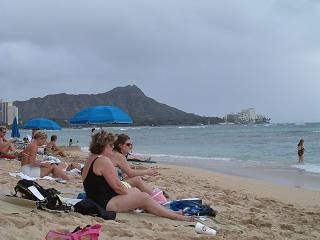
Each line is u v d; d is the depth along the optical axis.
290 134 66.06
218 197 9.75
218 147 39.38
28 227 4.53
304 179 15.82
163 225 5.82
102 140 6.20
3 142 16.11
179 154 30.48
